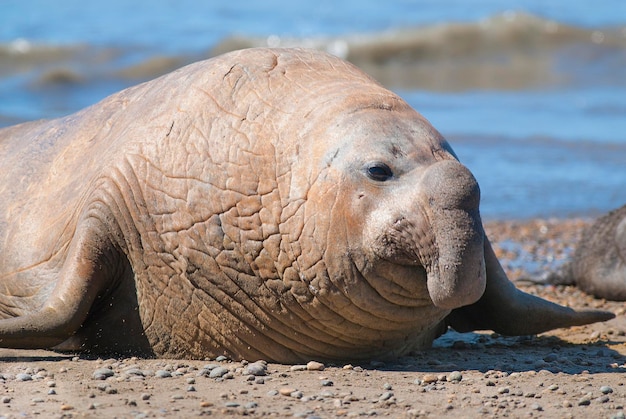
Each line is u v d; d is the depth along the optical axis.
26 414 23.16
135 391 25.12
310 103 27.23
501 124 79.69
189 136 27.78
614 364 28.77
